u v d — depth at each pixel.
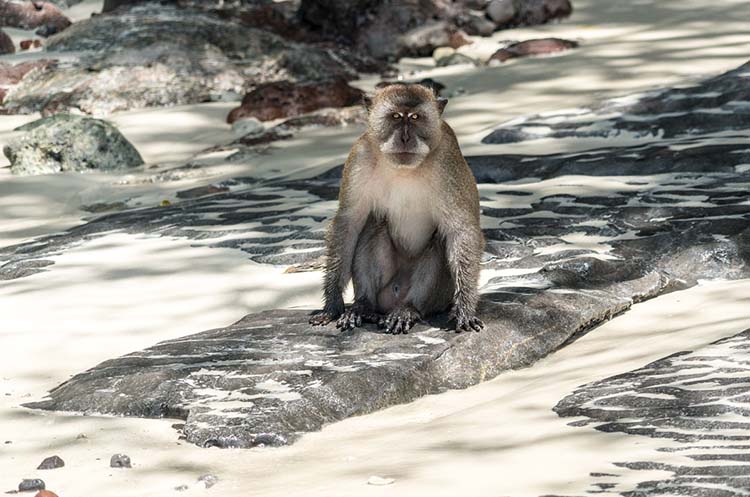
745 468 7.70
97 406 10.67
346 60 30.77
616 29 31.14
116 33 31.02
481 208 17.22
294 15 33.91
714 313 12.38
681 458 8.01
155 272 15.38
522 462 8.32
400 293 12.52
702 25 30.05
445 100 11.67
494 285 13.46
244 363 11.22
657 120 21.47
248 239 16.66
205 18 31.52
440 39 31.67
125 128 26.45
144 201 21.25
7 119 27.56
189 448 9.60
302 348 11.62
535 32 32.16
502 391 10.82
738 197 16.39
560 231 15.66
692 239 14.55
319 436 9.85
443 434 9.38
